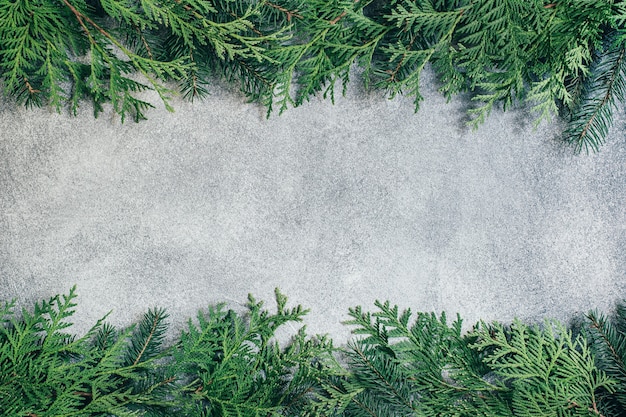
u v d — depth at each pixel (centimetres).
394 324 59
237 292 62
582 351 62
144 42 58
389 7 56
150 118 61
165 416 57
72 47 57
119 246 61
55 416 52
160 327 60
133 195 61
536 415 54
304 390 59
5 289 60
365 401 60
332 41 57
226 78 60
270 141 62
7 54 51
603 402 59
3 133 60
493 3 55
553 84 56
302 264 62
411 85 58
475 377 57
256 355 58
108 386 56
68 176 60
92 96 60
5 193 60
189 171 62
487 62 55
